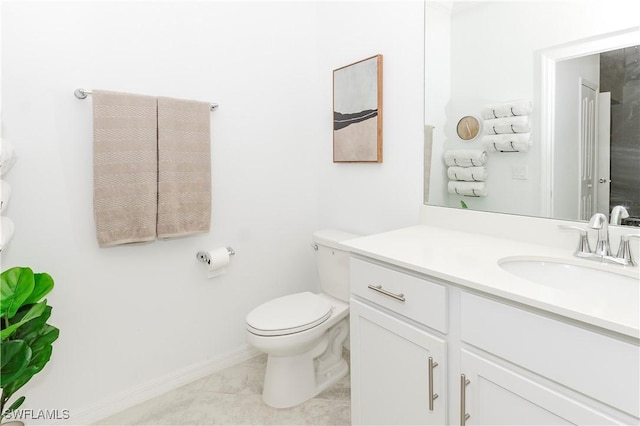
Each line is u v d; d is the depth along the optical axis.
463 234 1.49
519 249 1.24
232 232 2.03
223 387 1.89
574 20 1.18
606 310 0.74
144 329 1.78
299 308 1.77
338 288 1.94
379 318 1.24
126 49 1.63
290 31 2.18
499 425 0.93
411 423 1.17
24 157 1.43
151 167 1.63
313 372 1.83
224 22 1.92
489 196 1.45
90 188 1.58
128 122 1.56
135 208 1.60
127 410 1.72
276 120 2.16
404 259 1.13
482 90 1.44
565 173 1.23
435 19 1.58
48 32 1.45
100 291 1.64
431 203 1.67
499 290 0.87
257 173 2.10
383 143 1.87
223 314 2.04
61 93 1.50
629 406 0.70
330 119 2.21
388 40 1.80
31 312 1.19
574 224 1.21
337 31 2.11
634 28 1.06
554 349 0.80
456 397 1.03
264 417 1.66
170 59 1.76
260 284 2.17
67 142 1.52
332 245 1.93
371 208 1.98
